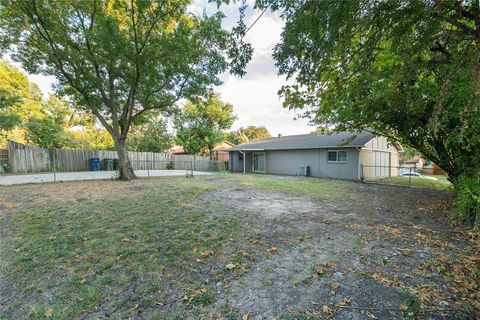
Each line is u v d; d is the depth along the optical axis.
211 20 7.88
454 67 2.16
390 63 2.81
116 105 11.50
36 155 14.12
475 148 4.89
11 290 2.23
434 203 6.18
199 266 2.70
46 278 2.43
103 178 11.08
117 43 8.27
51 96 21.73
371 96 4.34
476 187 4.22
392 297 2.11
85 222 4.24
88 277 2.45
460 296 2.11
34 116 18.39
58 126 17.75
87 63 9.34
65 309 1.96
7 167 12.96
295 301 2.06
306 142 15.62
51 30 8.27
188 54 9.20
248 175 14.83
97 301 2.06
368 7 1.87
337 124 7.41
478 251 3.09
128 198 6.39
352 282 2.36
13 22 8.05
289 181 11.14
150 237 3.55
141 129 23.36
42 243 3.29
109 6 8.73
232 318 1.86
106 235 3.62
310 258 2.90
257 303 2.04
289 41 2.33
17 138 18.44
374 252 3.06
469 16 1.87
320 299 2.09
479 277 2.41
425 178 14.09
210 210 5.18
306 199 6.60
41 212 4.87
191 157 21.69
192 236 3.61
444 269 2.60
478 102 1.99
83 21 9.05
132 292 2.20
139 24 9.16
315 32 2.15
